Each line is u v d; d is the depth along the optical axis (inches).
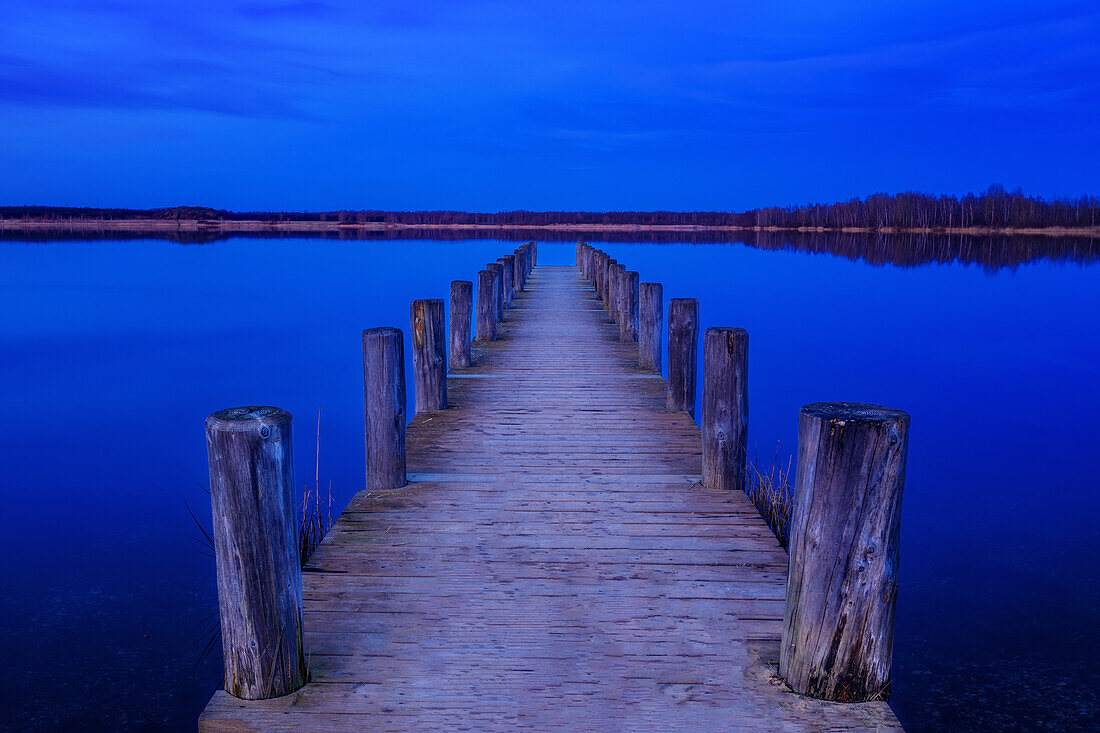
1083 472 268.5
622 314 387.5
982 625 158.1
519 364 327.0
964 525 215.5
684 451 203.6
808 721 92.7
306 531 169.6
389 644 109.8
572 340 388.8
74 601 169.3
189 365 488.4
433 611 119.3
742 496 170.1
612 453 201.6
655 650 108.1
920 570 185.2
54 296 861.8
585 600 122.8
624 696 97.7
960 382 440.8
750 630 113.5
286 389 424.5
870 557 91.5
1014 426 339.6
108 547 202.2
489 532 149.9
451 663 105.0
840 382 442.3
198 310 749.9
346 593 125.3
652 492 172.4
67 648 149.3
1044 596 170.6
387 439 172.6
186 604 167.9
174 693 135.0
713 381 171.9
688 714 94.2
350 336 603.5
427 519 156.6
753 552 140.9
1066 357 523.5
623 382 291.3
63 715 128.5
